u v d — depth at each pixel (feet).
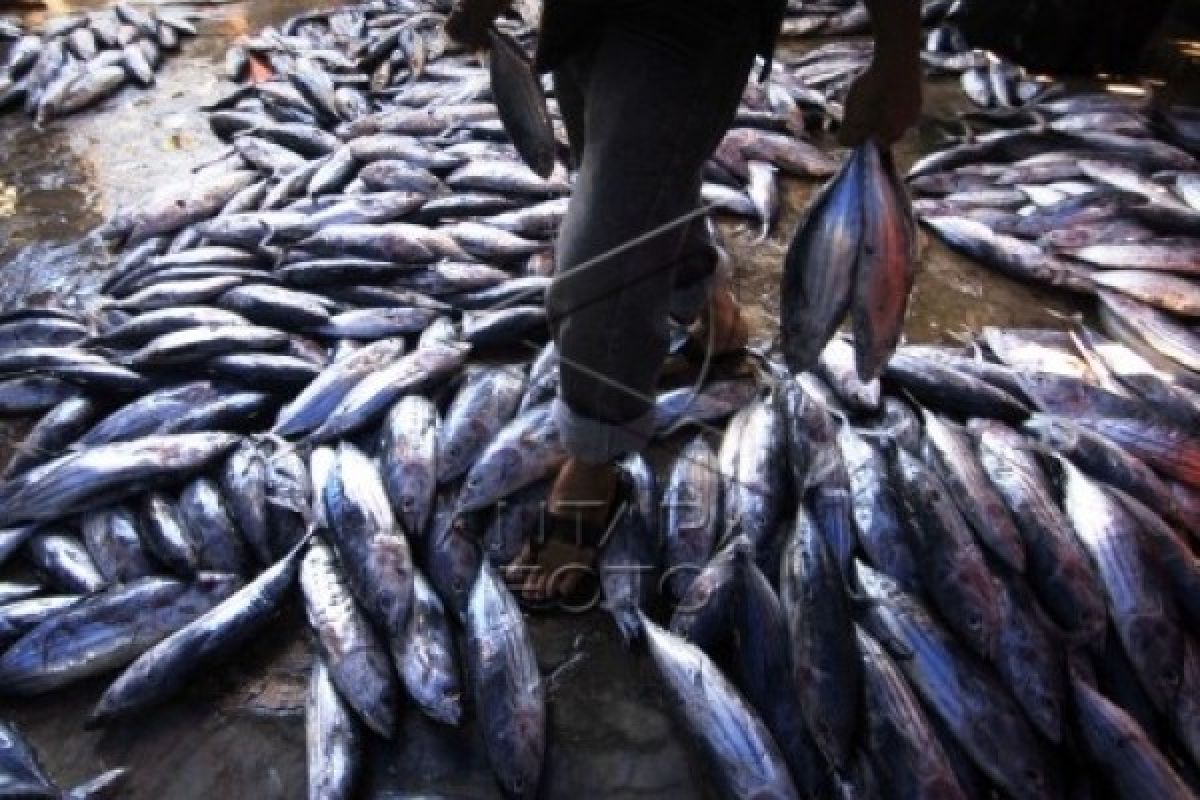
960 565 7.79
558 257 6.73
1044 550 8.05
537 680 7.28
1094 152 14.84
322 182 13.21
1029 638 7.41
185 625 7.78
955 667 7.25
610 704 7.43
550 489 8.82
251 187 13.01
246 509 8.59
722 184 13.93
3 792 6.60
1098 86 17.42
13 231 12.57
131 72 16.49
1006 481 8.55
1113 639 7.72
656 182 6.25
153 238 12.27
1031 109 15.98
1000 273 12.30
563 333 6.78
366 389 9.42
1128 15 16.93
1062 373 10.34
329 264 11.23
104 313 10.85
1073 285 11.87
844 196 6.34
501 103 8.60
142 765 6.99
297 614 8.02
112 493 8.63
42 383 9.79
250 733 7.20
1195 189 13.70
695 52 6.05
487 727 7.02
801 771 6.87
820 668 7.09
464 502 8.51
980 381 9.72
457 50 17.78
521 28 17.63
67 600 7.82
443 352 9.88
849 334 10.43
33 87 15.89
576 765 7.07
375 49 17.38
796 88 15.89
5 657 7.39
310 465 9.01
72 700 7.40
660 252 6.51
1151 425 9.37
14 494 8.48
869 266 6.37
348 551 8.07
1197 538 8.70
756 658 7.39
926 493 8.30
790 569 7.74
